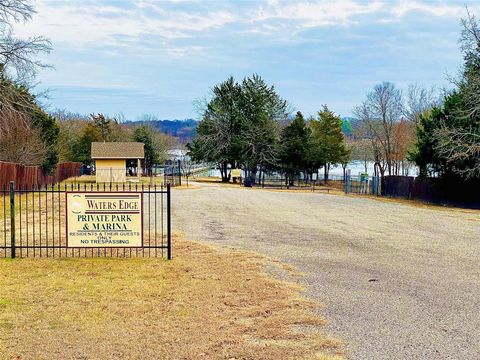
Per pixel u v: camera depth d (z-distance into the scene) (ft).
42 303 23.13
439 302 24.67
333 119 203.51
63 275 28.58
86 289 25.63
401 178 117.29
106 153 152.76
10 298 23.85
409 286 27.91
